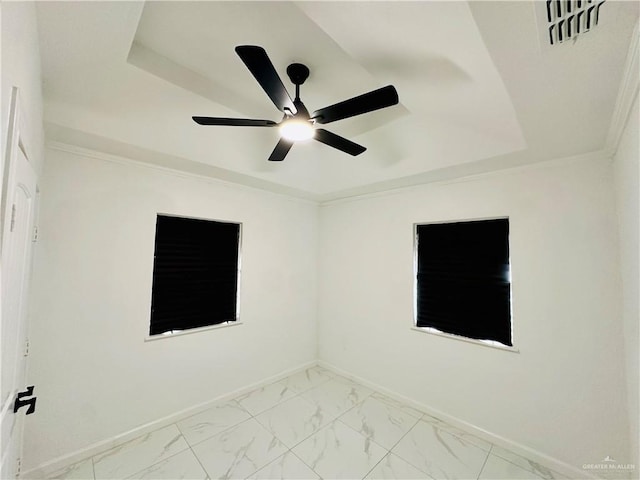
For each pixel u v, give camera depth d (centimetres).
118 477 198
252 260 335
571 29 97
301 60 166
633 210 150
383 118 232
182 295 282
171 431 249
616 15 90
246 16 136
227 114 209
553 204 223
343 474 203
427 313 299
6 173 76
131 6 105
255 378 331
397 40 118
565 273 215
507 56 113
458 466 212
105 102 178
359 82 186
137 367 244
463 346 264
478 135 207
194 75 180
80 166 221
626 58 110
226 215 312
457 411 263
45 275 204
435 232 300
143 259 252
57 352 207
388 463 214
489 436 242
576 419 205
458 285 279
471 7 92
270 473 203
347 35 117
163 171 266
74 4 102
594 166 206
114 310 234
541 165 229
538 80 127
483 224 268
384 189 329
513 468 211
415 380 296
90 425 219
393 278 324
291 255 377
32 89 109
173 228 279
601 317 199
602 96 138
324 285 401
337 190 339
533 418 223
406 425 262
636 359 160
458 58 124
